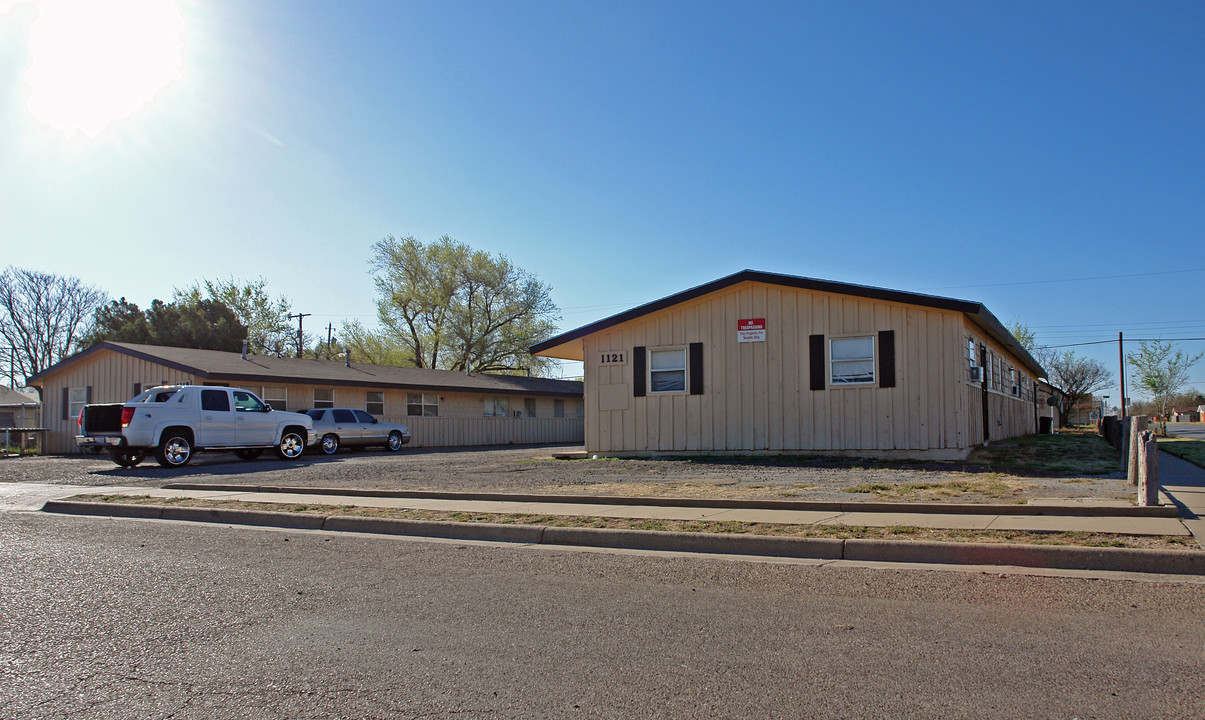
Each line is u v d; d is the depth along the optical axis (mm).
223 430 18844
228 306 47875
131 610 5598
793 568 6871
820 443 16328
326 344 53156
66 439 27531
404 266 48375
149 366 25203
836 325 16359
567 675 4188
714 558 7406
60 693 3998
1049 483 11203
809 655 4465
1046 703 3701
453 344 49031
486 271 49094
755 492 10766
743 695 3867
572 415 40469
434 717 3654
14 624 5262
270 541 8594
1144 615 5168
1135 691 3832
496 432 35000
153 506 10992
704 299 17719
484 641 4809
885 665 4273
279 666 4379
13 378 51125
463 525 8875
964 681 4008
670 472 14367
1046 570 6551
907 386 15602
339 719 3643
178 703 3854
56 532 9344
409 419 30703
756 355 17094
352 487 12453
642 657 4477
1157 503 8273
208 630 5090
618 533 8172
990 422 20125
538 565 7148
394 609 5586
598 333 18875
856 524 8164
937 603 5586
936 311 15445
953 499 9516
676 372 17984
